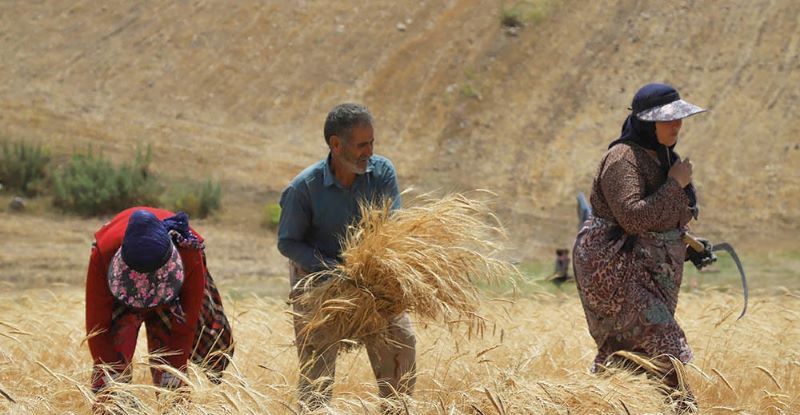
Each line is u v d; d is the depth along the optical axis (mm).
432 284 13539
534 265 62281
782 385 14914
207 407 11719
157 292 12547
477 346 16141
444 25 100938
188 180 78250
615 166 13680
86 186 72375
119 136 83750
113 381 11820
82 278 54906
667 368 13398
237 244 67000
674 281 13867
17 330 15000
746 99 88625
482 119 88250
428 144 85688
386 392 13844
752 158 81688
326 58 96812
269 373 15203
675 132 13609
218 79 93750
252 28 100750
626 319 13766
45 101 88125
